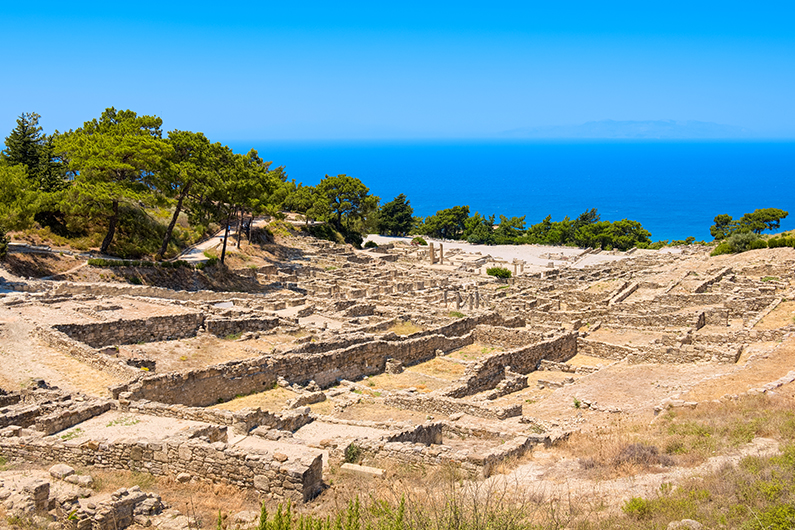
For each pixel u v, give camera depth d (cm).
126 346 4209
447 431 2902
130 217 8344
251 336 4725
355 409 3431
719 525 1616
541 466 2339
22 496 1831
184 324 4631
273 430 2500
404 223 18762
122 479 2136
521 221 19450
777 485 1722
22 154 8738
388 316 5975
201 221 7944
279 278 8400
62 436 2359
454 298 7150
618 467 2195
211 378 3459
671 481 1986
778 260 7625
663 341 4694
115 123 8012
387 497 1977
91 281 6400
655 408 3141
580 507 1856
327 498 2023
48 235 7212
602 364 4619
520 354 4409
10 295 4884
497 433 2753
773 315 5153
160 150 7062
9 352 3672
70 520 1752
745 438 2298
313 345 4281
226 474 2084
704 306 5759
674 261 10069
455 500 1736
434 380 4228
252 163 8800
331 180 13838
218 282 7794
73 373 3478
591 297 6850
